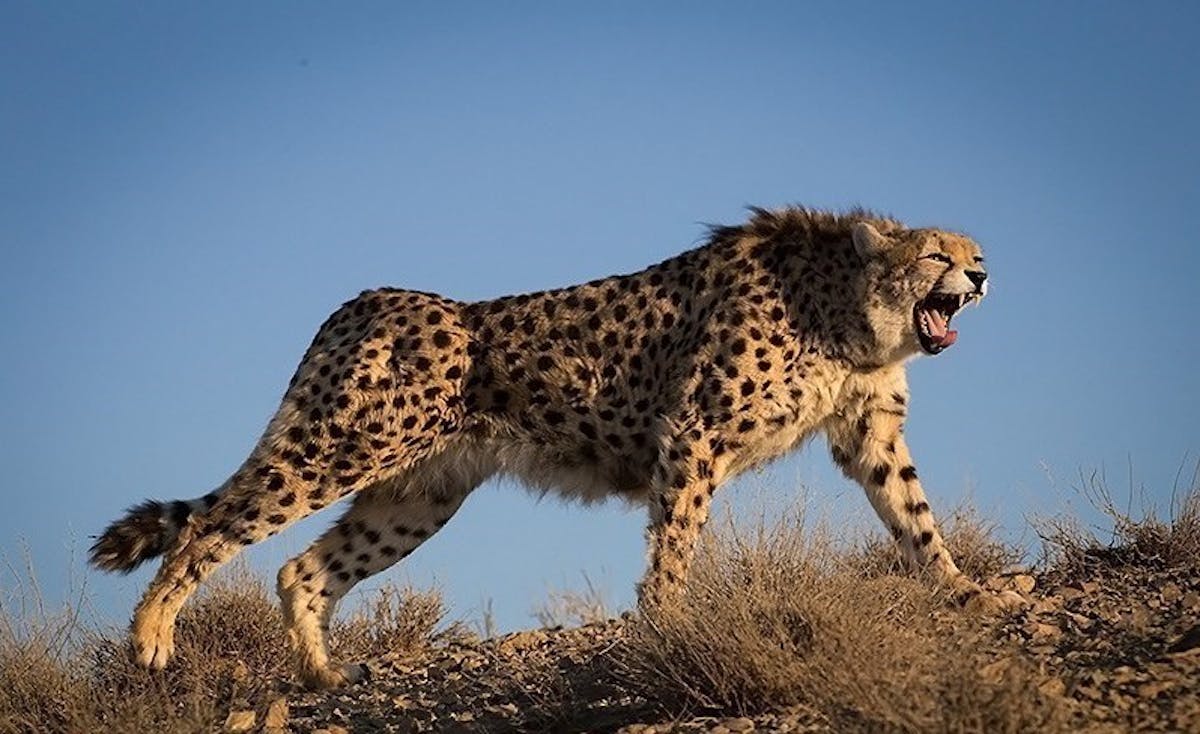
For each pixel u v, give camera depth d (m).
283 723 25.84
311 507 30.86
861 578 25.47
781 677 21.73
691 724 21.28
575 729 22.88
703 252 30.81
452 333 31.16
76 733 25.34
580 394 30.72
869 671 20.17
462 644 32.44
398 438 30.80
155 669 29.20
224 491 30.97
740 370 29.16
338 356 31.16
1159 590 26.72
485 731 23.38
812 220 30.50
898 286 29.47
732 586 23.89
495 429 31.48
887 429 30.52
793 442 30.28
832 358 29.83
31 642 27.73
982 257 30.48
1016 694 18.09
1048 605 26.61
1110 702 18.89
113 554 30.69
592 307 30.89
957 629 22.52
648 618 24.38
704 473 29.05
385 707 26.34
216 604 32.56
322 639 30.86
